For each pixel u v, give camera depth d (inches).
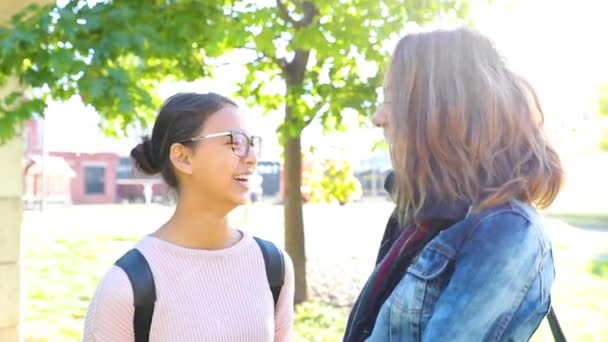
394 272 58.0
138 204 1254.9
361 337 59.1
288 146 285.9
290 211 285.1
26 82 144.9
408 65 59.1
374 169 1157.1
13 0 172.9
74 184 1300.4
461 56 57.4
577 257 287.4
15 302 194.2
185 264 65.3
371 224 677.9
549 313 60.9
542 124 58.9
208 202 67.4
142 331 62.9
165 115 68.2
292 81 274.2
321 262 387.2
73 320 259.4
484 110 55.6
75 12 151.1
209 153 66.4
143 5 176.4
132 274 62.5
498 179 54.9
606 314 244.7
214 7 197.0
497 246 51.0
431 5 212.7
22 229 196.4
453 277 51.6
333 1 224.8
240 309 66.6
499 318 50.7
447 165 56.1
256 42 231.8
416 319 53.8
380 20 220.2
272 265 71.5
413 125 58.1
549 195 57.6
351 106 257.9
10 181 192.7
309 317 253.4
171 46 169.5
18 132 168.1
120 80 142.2
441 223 56.2
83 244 496.1
